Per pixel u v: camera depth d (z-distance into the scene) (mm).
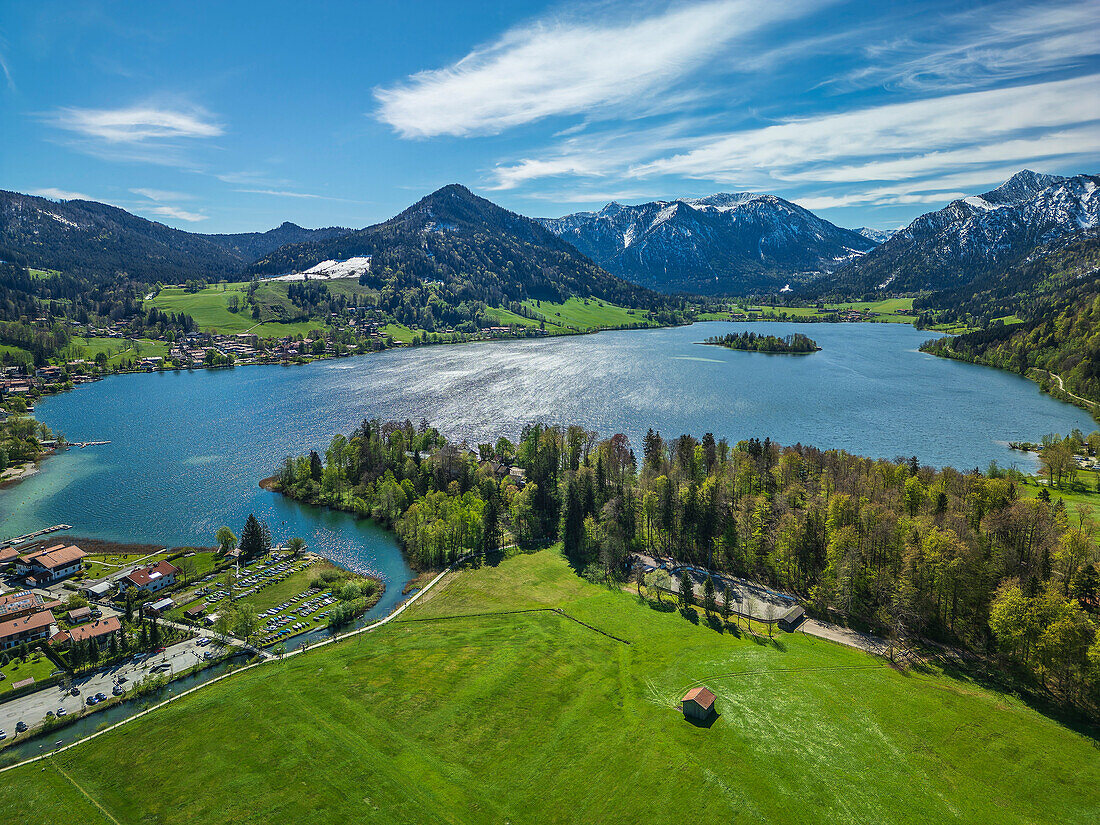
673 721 77875
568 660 94500
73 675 94000
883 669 88250
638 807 64375
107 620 106000
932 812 62062
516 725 78875
